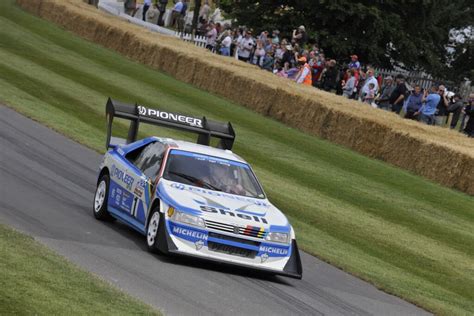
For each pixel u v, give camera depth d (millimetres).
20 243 30656
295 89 83688
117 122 69812
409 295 37125
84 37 111938
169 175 36688
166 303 27719
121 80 89062
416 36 135375
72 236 35406
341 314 31516
